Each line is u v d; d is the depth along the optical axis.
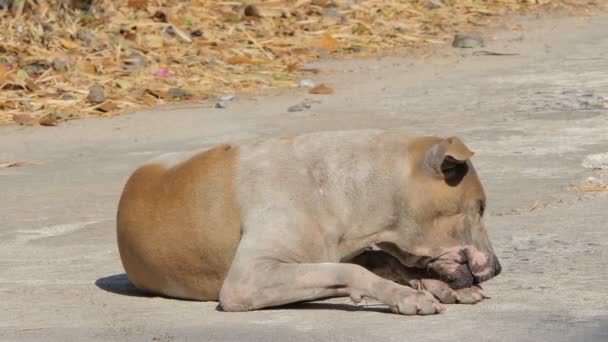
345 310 8.91
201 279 9.39
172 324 8.65
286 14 29.12
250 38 27.02
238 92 22.89
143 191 9.62
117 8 27.50
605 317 8.34
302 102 21.23
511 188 13.78
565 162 15.11
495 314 8.59
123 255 9.77
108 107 21.41
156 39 25.89
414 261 9.29
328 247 9.13
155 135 18.83
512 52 26.34
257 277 8.83
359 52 27.33
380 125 18.56
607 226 11.71
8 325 8.83
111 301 9.55
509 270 10.10
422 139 9.30
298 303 9.17
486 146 16.36
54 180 15.77
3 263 11.28
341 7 30.30
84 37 25.08
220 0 29.59
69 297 9.74
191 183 9.39
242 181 9.25
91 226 12.97
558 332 7.95
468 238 9.18
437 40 28.55
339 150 9.28
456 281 9.12
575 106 19.22
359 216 9.17
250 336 8.17
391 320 8.50
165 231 9.41
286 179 9.20
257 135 18.19
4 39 24.38
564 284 9.48
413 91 21.86
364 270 8.76
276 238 8.96
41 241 12.30
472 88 21.80
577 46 26.69
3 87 22.08
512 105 19.69
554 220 12.13
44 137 19.22
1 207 14.19
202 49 25.89
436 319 8.49
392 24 29.58
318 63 26.02
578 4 33.72
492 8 32.56
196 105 21.70
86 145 18.33
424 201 9.09
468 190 9.16
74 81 22.73
